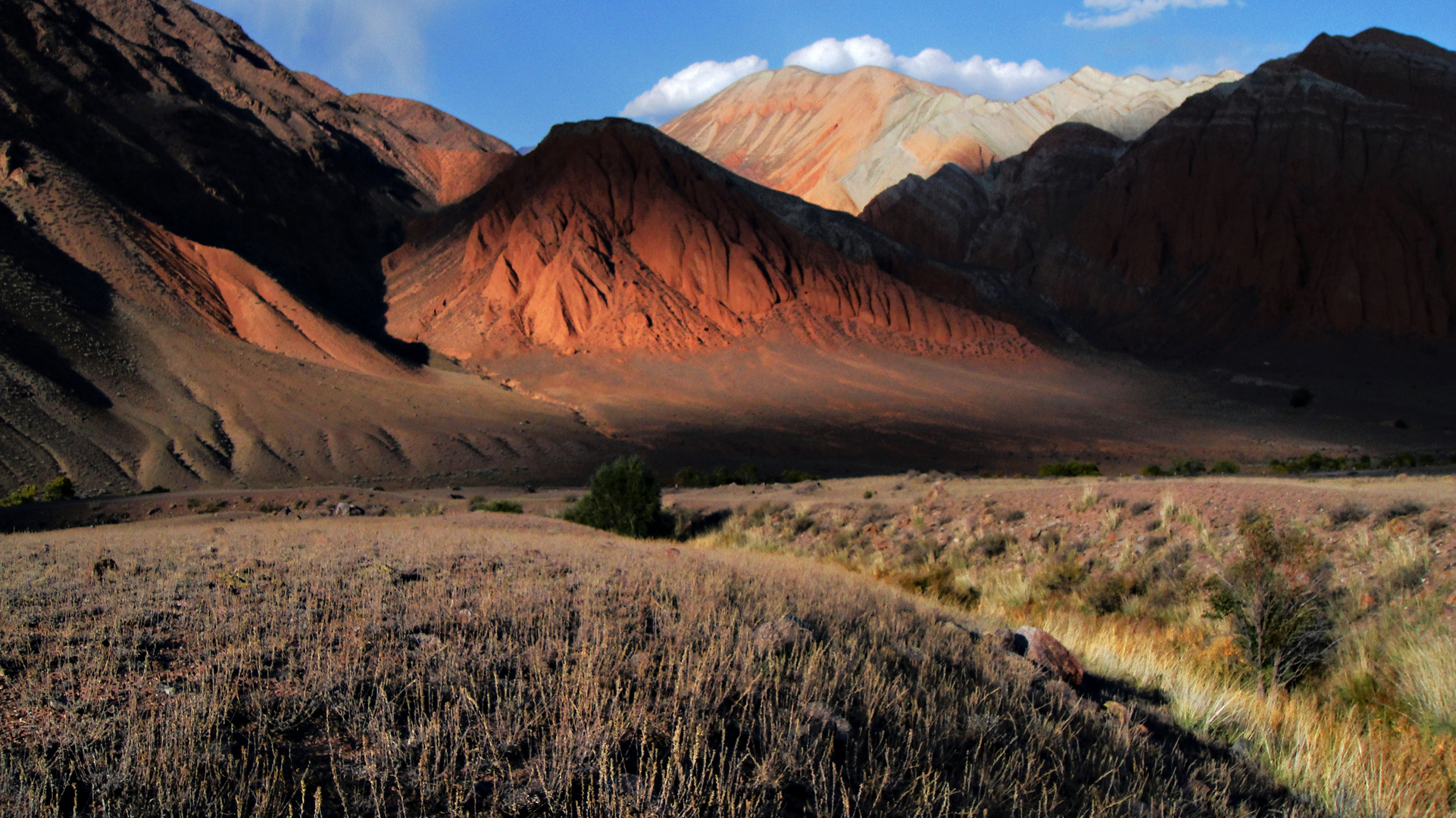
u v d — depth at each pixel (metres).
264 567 9.02
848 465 72.88
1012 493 19.09
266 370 83.25
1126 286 157.25
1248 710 6.55
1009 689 5.61
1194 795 4.33
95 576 7.88
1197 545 12.91
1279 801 4.76
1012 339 133.38
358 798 3.11
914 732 4.39
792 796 3.57
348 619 5.64
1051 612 11.13
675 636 5.56
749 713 4.37
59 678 4.20
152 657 4.69
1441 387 110.31
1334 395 110.00
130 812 2.85
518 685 4.25
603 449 78.50
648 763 3.62
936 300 139.75
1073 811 3.92
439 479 65.56
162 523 28.48
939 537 17.86
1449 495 12.26
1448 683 6.80
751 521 23.34
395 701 4.01
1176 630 9.91
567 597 7.04
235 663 4.48
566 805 3.19
